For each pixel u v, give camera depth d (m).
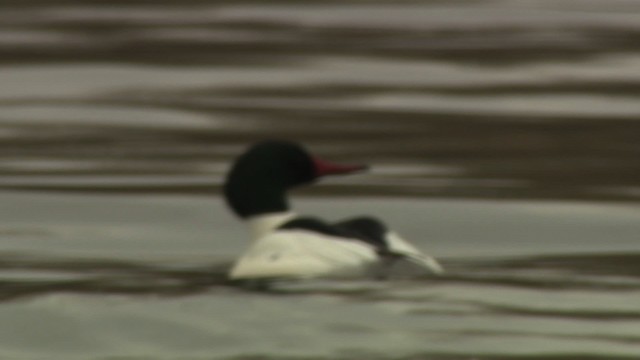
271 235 12.84
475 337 11.62
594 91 23.97
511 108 22.91
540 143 20.75
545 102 23.27
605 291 13.14
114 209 17.48
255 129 21.62
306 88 24.38
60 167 19.48
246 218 13.57
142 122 22.20
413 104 23.20
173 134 21.45
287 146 13.62
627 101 23.30
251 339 11.59
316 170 13.66
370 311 12.03
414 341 11.51
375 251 12.74
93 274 14.28
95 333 11.89
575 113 22.55
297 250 12.70
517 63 26.27
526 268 14.48
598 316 12.28
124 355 11.51
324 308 12.08
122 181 18.77
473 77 25.12
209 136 21.28
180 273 14.34
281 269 12.63
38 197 17.97
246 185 13.55
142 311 12.28
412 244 16.34
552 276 13.89
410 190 18.41
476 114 22.48
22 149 20.52
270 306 12.14
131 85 24.69
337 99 23.55
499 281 13.38
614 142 20.80
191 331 11.80
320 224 12.94
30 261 15.02
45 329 12.02
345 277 12.65
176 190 18.33
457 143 20.77
